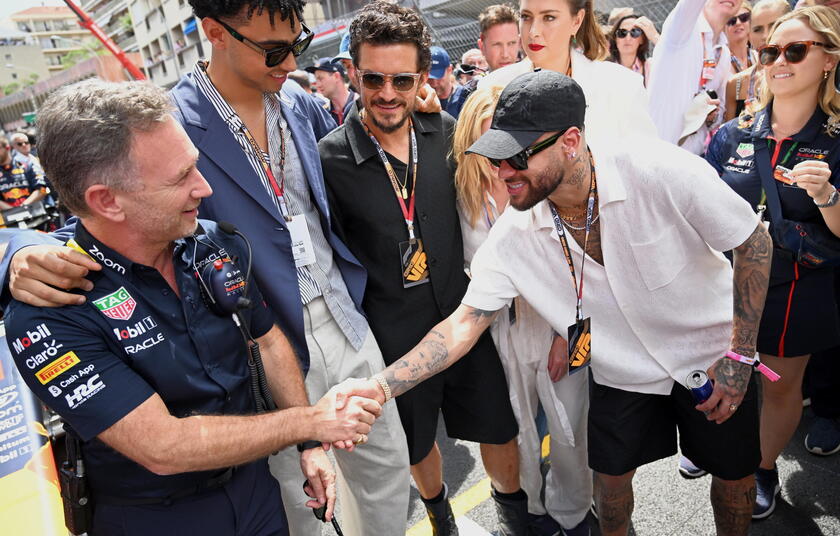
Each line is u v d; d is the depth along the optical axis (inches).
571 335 68.1
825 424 104.0
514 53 153.2
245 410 54.6
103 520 50.2
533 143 55.9
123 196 43.4
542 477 93.7
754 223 60.8
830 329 84.0
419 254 78.5
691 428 71.0
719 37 138.2
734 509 73.5
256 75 62.3
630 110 86.5
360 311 78.5
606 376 70.4
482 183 79.0
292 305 68.1
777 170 81.6
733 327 65.4
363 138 76.4
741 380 64.2
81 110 42.1
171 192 44.8
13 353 43.9
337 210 79.4
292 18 59.7
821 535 85.6
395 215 77.5
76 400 43.7
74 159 41.9
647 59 160.7
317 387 73.5
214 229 55.1
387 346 80.7
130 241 46.4
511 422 84.7
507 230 68.9
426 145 80.1
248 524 54.7
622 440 71.6
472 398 84.0
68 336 43.7
